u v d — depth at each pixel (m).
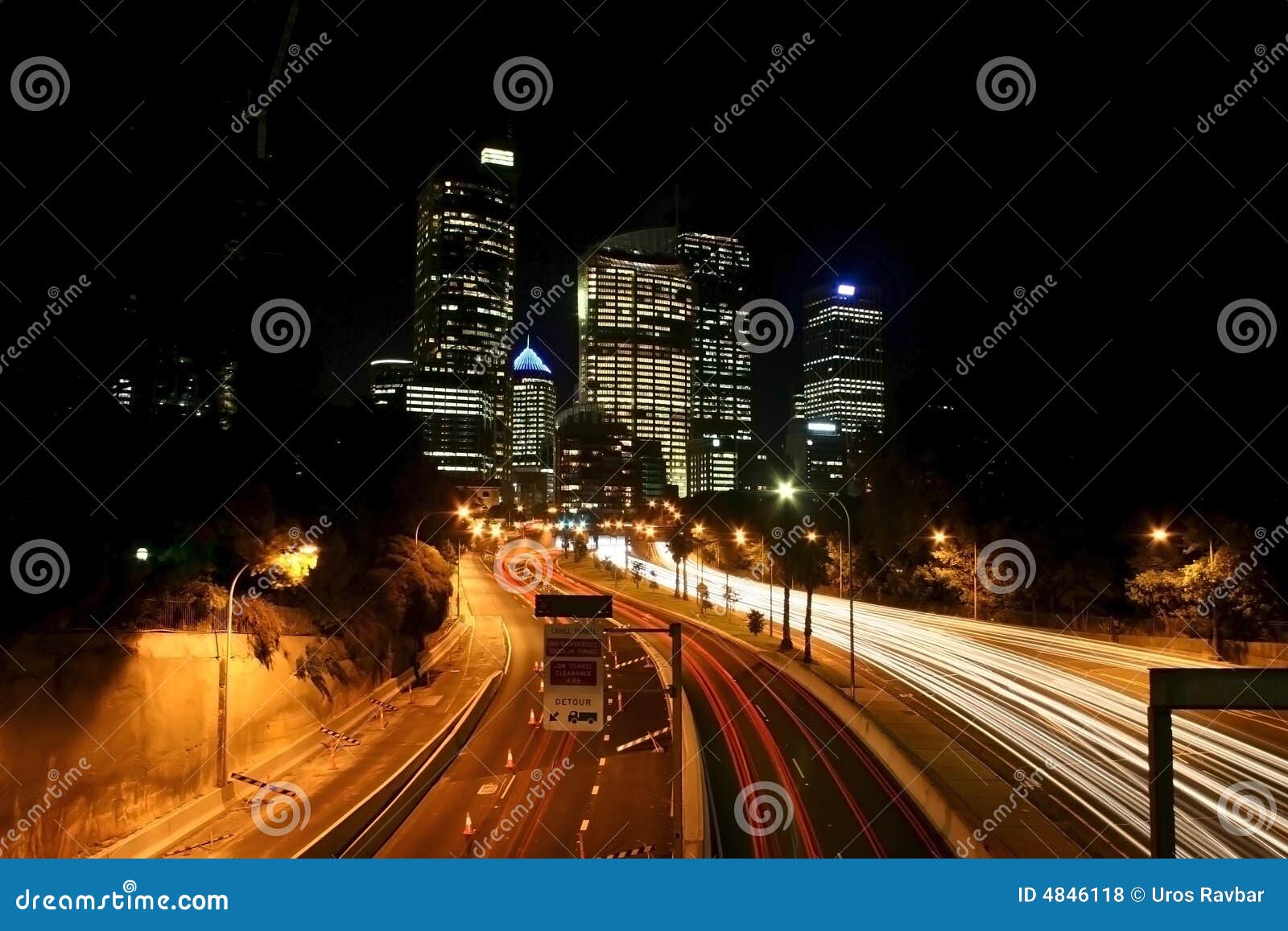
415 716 39.72
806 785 28.19
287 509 36.41
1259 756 28.55
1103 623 56.59
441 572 48.47
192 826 23.73
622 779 29.61
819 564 55.81
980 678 43.88
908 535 75.00
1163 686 10.84
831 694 41.34
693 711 40.25
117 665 22.14
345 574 40.62
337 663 37.59
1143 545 55.28
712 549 122.06
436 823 25.12
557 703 18.69
